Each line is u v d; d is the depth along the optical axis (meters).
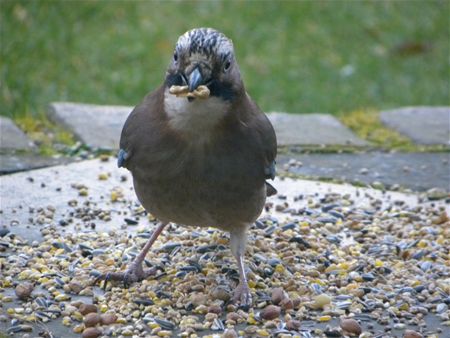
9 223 10.74
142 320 8.77
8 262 9.80
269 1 21.53
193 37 8.34
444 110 15.61
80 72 18.00
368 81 18.61
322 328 8.77
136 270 9.47
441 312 9.16
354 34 20.48
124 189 11.85
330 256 10.17
